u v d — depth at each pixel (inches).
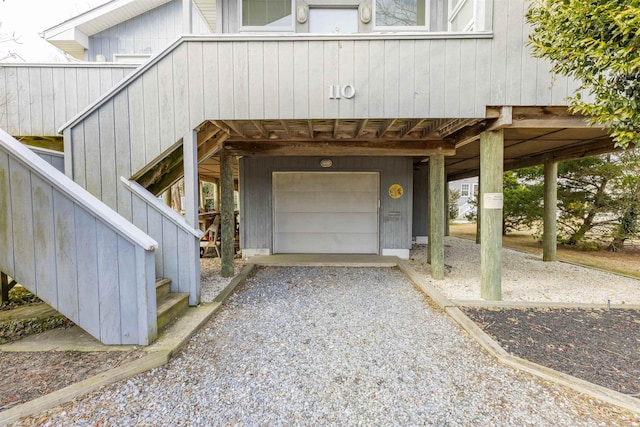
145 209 146.9
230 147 207.9
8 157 101.6
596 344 109.8
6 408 75.4
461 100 145.7
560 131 182.1
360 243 283.1
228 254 207.3
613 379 88.3
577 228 362.6
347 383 90.4
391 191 277.9
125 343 105.8
